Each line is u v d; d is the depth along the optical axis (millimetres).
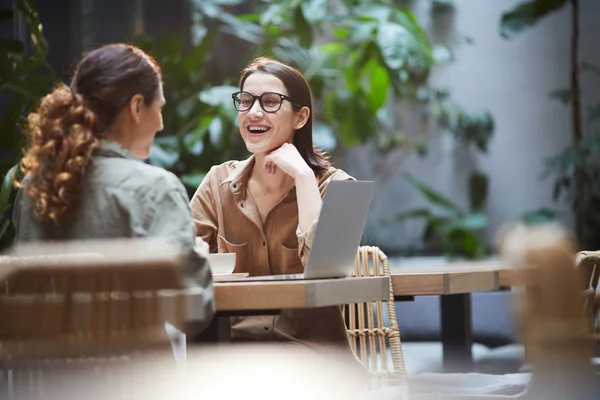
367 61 10469
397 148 14508
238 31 11703
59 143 2877
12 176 5211
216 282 3078
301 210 3570
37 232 2912
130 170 2859
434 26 14531
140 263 2438
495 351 6504
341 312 3850
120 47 3070
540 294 2447
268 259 3906
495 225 14367
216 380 3012
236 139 9758
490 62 14414
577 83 12781
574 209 12992
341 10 13461
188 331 2662
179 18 9961
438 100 14055
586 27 13992
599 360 3006
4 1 7289
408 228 14617
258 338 3838
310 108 4004
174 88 9531
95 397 2477
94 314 2453
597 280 3537
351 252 3223
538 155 14234
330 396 3264
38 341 2492
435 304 6984
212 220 4074
